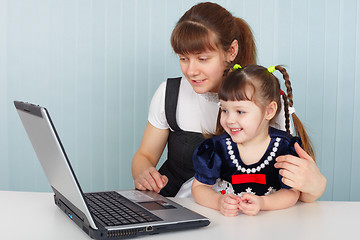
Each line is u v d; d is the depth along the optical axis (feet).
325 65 7.84
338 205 3.93
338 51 7.80
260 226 3.30
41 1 8.14
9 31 8.23
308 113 7.95
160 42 8.00
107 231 2.91
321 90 7.90
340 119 7.95
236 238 3.01
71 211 3.35
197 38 4.23
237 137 3.95
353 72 7.84
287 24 7.80
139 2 7.96
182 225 3.14
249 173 4.17
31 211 3.63
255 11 7.82
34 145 3.48
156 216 3.26
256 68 4.04
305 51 7.83
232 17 4.78
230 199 3.58
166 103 5.30
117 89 8.19
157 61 8.04
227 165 4.22
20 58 8.29
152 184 4.35
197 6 4.59
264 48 7.87
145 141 5.61
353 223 3.38
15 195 4.13
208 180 4.18
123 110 8.23
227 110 3.96
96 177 8.43
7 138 8.45
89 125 8.33
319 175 3.87
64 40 8.18
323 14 7.75
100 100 8.25
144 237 3.03
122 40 8.07
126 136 8.28
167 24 7.94
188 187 5.39
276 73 7.86
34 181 8.54
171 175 5.52
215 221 3.43
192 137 5.29
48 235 3.06
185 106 5.25
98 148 8.36
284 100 4.51
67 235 3.06
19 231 3.13
